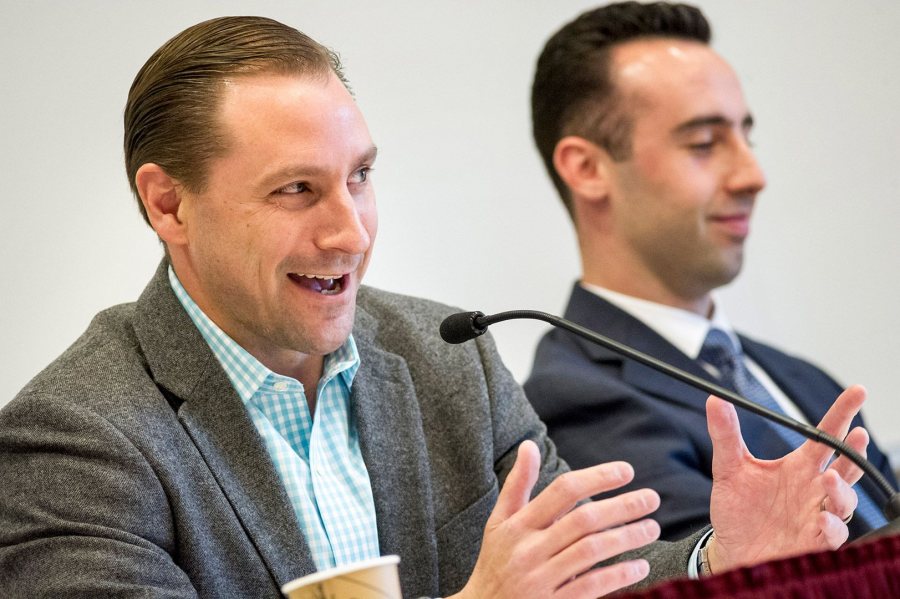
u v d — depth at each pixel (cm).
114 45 482
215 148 297
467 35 565
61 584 277
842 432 297
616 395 462
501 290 558
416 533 324
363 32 539
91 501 286
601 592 255
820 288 641
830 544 280
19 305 456
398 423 333
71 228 467
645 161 502
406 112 545
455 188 553
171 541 292
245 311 306
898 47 670
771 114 641
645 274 510
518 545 258
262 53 304
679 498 436
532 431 364
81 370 308
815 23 656
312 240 299
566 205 532
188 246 312
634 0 533
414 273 538
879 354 646
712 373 493
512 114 571
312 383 328
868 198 655
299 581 218
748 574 190
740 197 501
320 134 296
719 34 636
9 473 294
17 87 464
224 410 308
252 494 303
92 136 474
